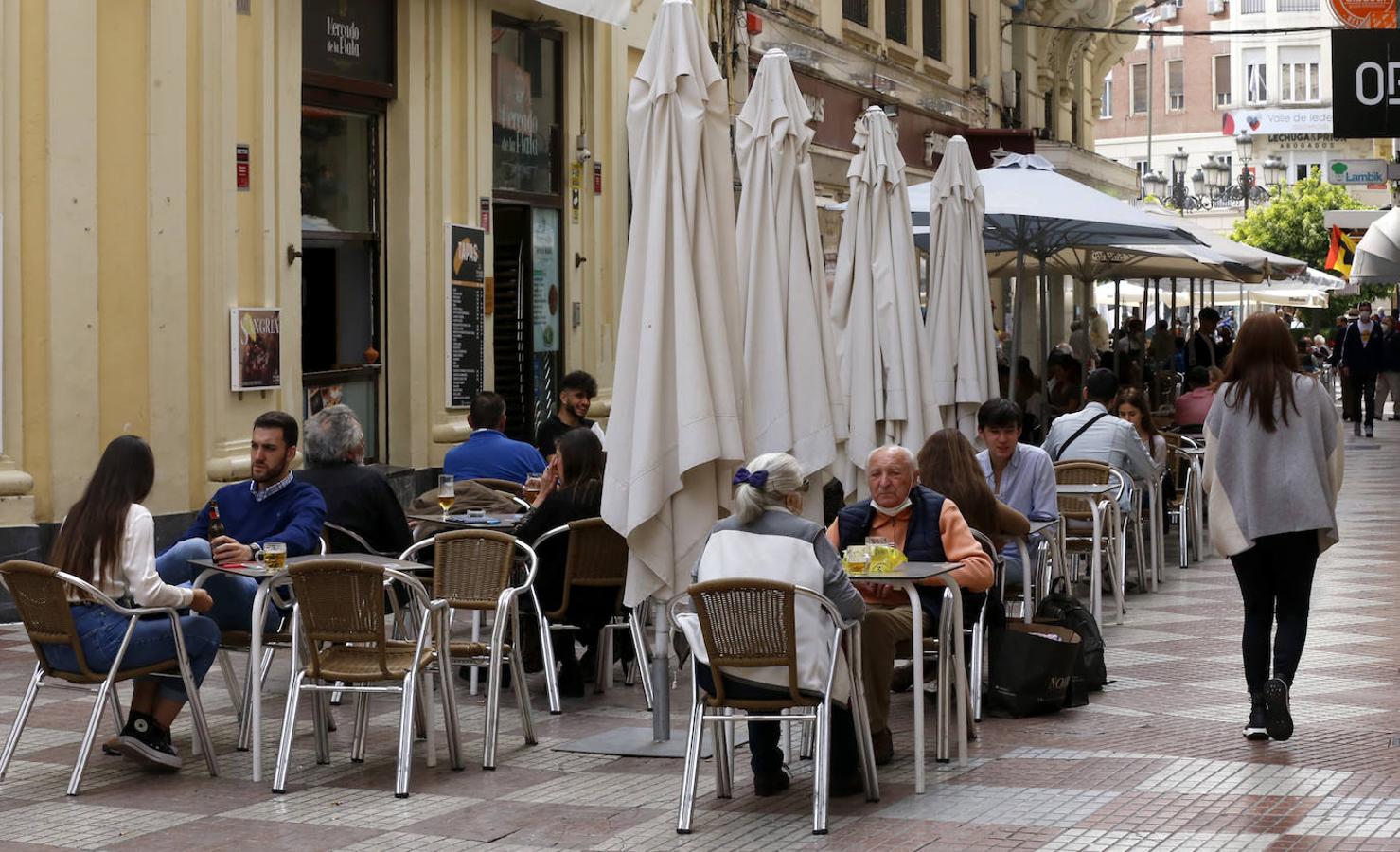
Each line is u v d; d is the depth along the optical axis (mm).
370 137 15320
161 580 8055
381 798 7387
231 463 12984
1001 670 8891
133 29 12359
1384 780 7406
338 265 14922
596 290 18938
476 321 16328
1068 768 7707
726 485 8367
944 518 8172
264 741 8555
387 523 9711
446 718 7977
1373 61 17688
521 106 17500
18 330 11758
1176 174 76875
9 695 9578
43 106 11844
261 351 13375
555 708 9320
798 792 7414
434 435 15766
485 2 16484
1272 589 8328
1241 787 7293
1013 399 17172
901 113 29109
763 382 9211
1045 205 15469
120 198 12312
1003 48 35969
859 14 27234
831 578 7031
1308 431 8094
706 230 8383
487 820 7004
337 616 7527
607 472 8344
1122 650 10953
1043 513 10609
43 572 7480
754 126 9422
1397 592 13594
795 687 6777
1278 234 61156
